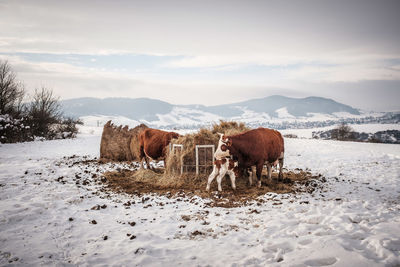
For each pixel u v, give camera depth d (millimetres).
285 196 7082
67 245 4562
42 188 7648
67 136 27078
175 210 6219
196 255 4176
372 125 175375
